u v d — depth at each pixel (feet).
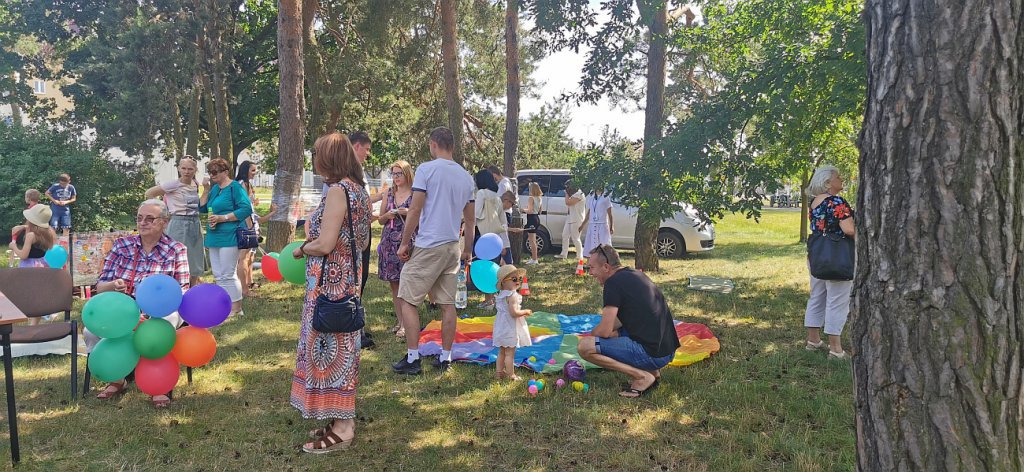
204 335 14.47
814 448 12.73
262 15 86.99
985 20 6.38
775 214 110.52
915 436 6.86
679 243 44.73
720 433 13.61
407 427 13.83
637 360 15.75
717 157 23.17
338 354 12.34
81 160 57.26
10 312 11.57
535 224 40.32
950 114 6.52
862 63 20.63
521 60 71.67
